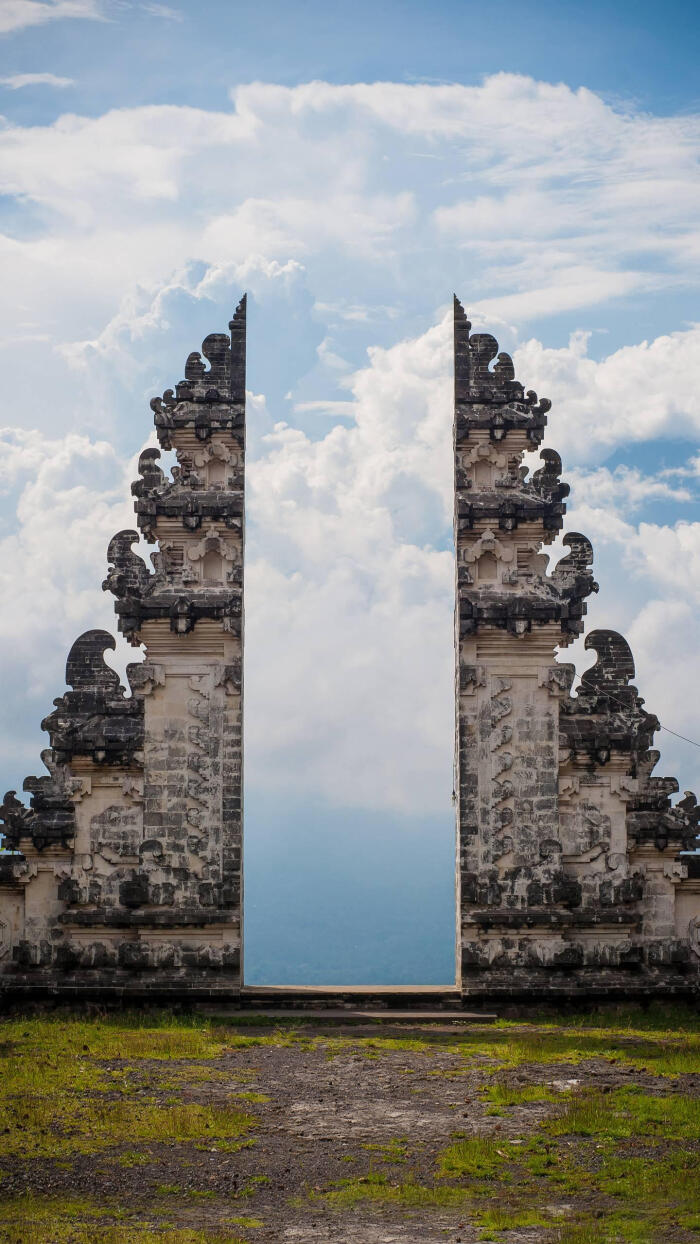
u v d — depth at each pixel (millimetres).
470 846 42625
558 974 42062
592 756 42906
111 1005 41625
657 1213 22609
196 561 43594
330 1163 25266
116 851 42469
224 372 44562
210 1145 26250
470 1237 21703
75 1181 24188
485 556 44000
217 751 42750
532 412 44500
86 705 43031
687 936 42750
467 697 43312
